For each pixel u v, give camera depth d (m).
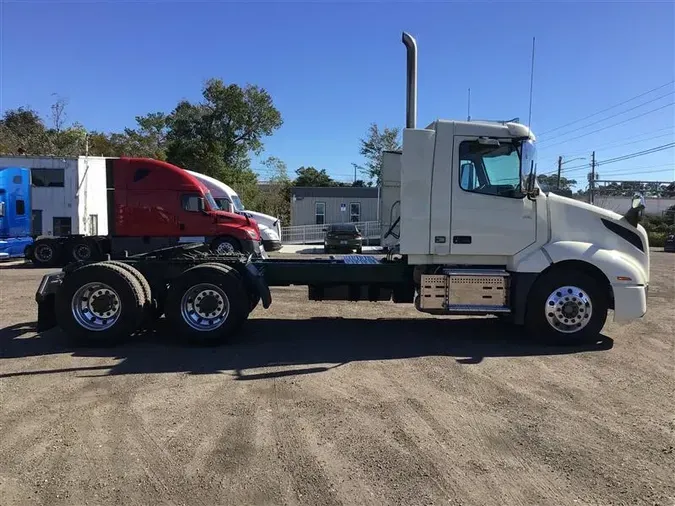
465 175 7.31
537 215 7.37
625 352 6.95
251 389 5.38
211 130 42.16
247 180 44.44
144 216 15.73
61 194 19.17
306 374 5.91
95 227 20.12
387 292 8.21
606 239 7.43
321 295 8.22
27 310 9.70
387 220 8.39
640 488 3.45
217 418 4.59
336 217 42.41
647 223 41.44
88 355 6.69
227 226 16.03
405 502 3.27
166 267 7.70
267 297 7.47
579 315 7.28
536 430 4.38
